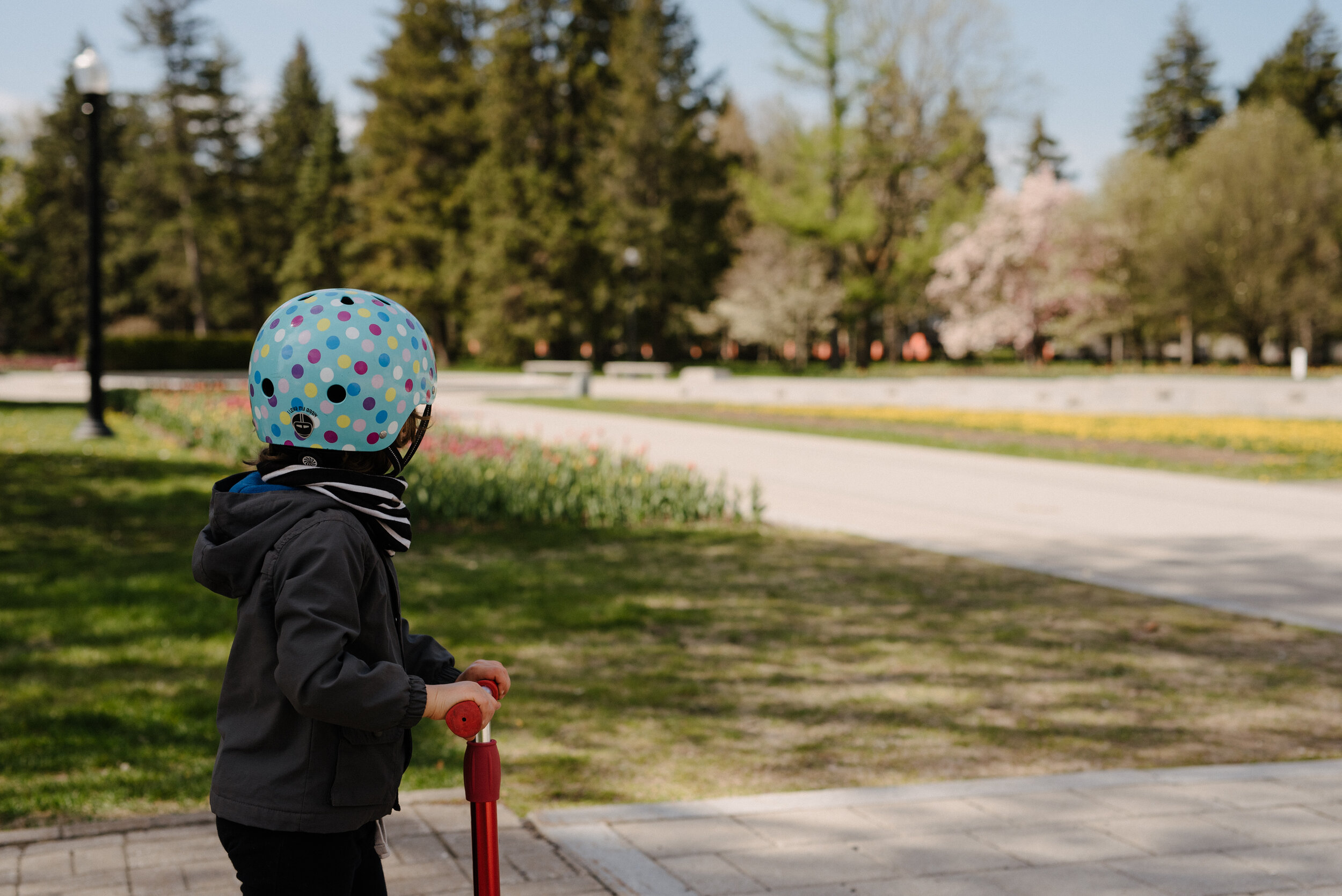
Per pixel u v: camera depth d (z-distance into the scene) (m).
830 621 6.98
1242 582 8.27
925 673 5.85
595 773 4.34
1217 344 56.81
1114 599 7.64
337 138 61.78
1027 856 3.42
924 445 18.53
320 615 1.62
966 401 27.17
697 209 51.75
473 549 9.25
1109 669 5.94
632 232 49.47
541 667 5.86
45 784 4.00
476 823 1.87
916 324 63.97
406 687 1.67
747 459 16.31
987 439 19.31
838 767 4.45
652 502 10.80
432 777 4.20
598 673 5.77
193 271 61.53
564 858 3.36
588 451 11.73
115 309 63.41
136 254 62.97
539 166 52.16
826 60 38.19
